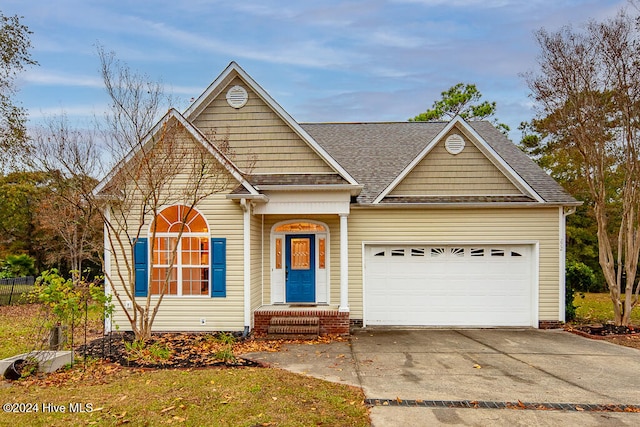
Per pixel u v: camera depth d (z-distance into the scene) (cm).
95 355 904
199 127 1270
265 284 1323
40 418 573
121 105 1035
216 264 1152
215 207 1157
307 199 1200
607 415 598
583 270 1463
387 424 560
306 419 568
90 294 892
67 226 1822
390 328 1289
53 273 839
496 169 1339
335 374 786
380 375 782
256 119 1267
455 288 1318
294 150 1262
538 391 695
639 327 1242
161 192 1153
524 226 1304
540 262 1298
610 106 1258
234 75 1264
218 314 1149
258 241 1270
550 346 1038
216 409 599
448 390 697
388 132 1791
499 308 1312
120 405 613
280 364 856
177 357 889
